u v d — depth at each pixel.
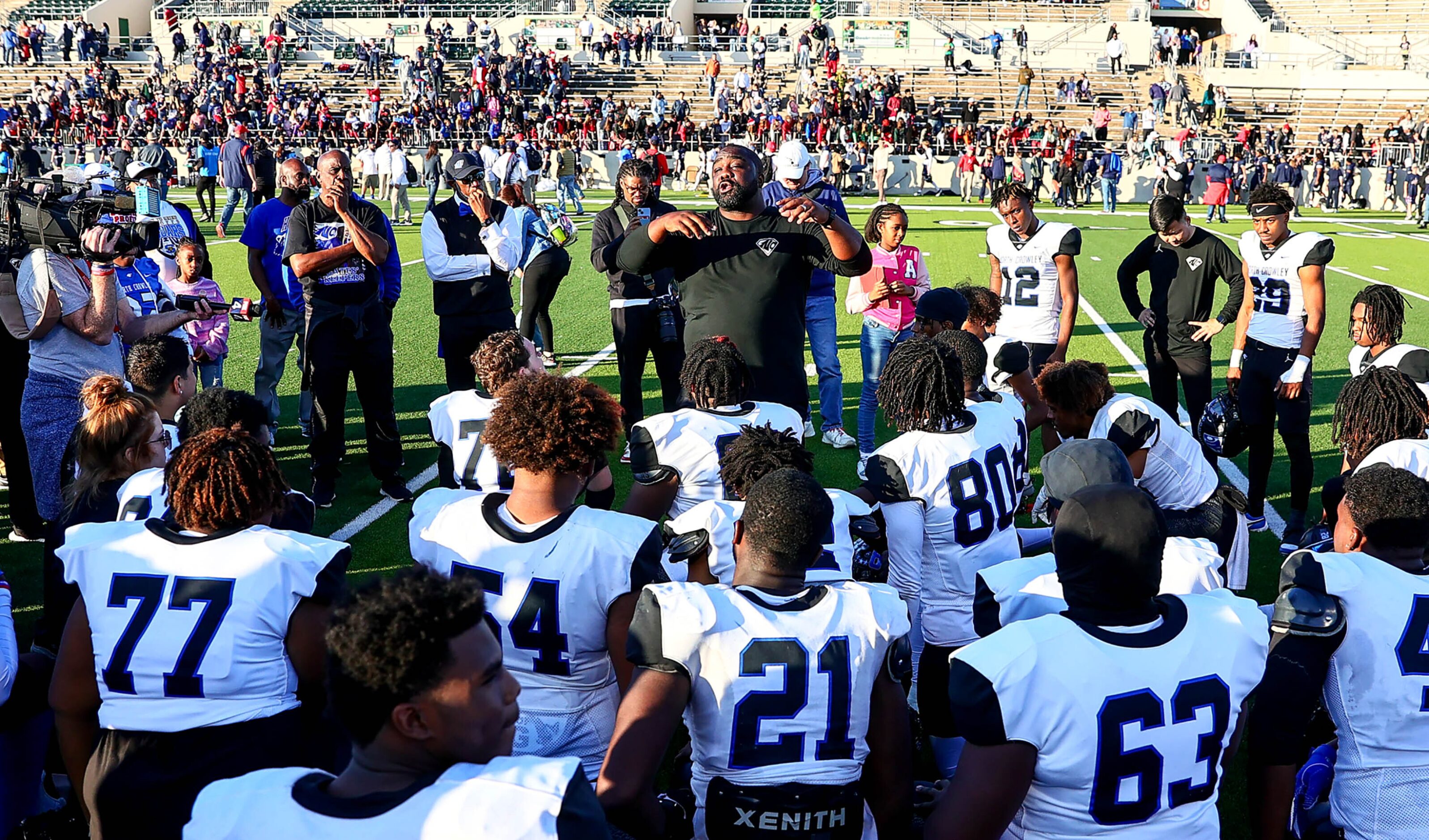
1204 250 5.71
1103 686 2.01
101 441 3.37
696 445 3.54
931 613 3.42
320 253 5.38
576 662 2.62
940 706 3.40
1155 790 2.04
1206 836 2.11
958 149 27.44
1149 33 37.69
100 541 2.51
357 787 1.66
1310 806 2.69
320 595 2.49
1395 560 2.52
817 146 28.39
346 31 39.44
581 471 2.61
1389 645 2.42
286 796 1.62
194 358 6.45
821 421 7.57
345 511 5.79
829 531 2.55
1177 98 31.70
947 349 3.39
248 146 18.31
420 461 6.68
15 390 5.03
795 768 2.25
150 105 30.02
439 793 1.58
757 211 4.03
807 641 2.24
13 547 5.21
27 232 4.48
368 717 1.63
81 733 2.54
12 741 2.90
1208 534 3.83
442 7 39.81
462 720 1.66
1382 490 2.50
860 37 38.47
